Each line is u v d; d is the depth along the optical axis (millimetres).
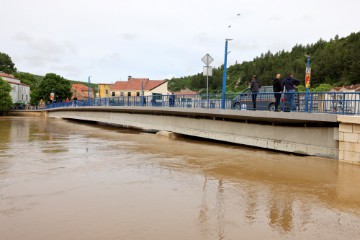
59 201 6859
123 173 9828
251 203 6883
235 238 5031
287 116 13078
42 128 30875
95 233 5125
